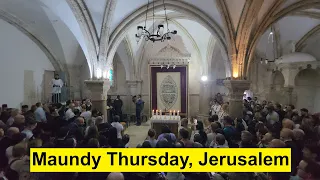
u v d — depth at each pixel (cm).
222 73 1312
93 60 793
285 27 1026
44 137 438
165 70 1325
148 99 1341
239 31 708
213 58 1268
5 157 351
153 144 455
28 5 827
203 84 1271
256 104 921
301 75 1101
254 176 332
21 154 323
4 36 897
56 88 1070
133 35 1156
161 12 982
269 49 1157
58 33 1029
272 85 1178
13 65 941
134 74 1304
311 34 1023
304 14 870
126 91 1354
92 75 805
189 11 789
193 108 1316
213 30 788
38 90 1077
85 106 805
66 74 1212
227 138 472
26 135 444
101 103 807
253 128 549
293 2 716
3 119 598
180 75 1312
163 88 1331
